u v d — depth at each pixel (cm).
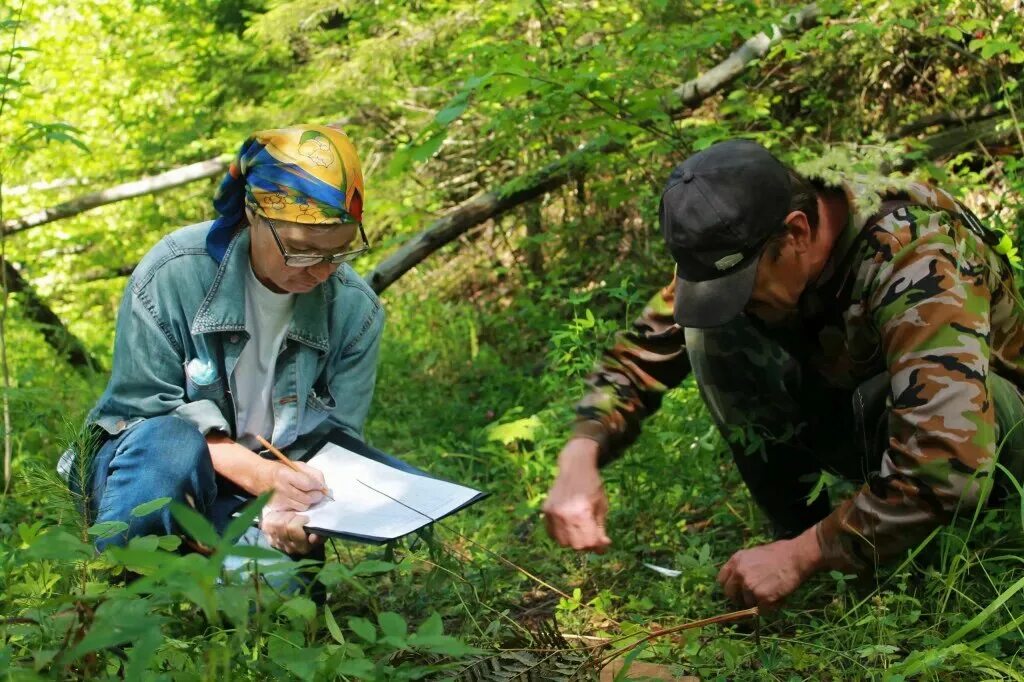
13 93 821
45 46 1042
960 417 217
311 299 282
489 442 443
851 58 609
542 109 425
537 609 287
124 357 276
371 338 298
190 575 132
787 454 287
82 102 1039
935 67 602
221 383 278
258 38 834
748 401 278
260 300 277
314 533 258
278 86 884
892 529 222
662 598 271
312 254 258
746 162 229
